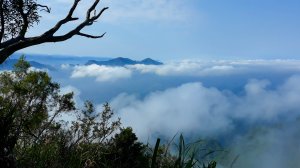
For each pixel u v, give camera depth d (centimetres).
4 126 390
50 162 407
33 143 431
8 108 436
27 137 439
